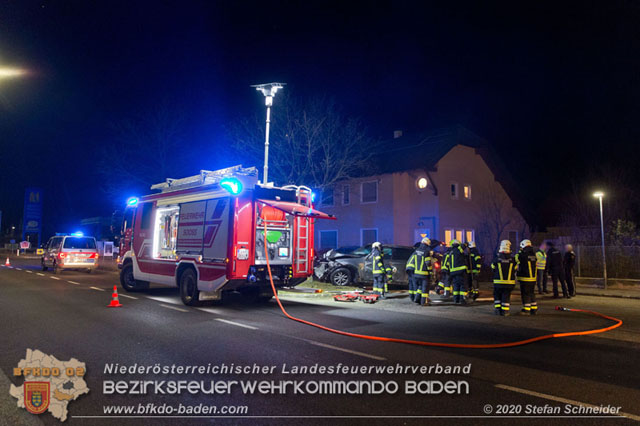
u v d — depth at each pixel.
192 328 8.05
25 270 23.36
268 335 7.51
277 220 10.77
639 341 7.55
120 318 8.99
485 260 22.03
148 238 12.79
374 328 8.32
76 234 21.70
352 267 16.09
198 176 11.73
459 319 9.61
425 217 24.62
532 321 9.48
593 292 15.46
